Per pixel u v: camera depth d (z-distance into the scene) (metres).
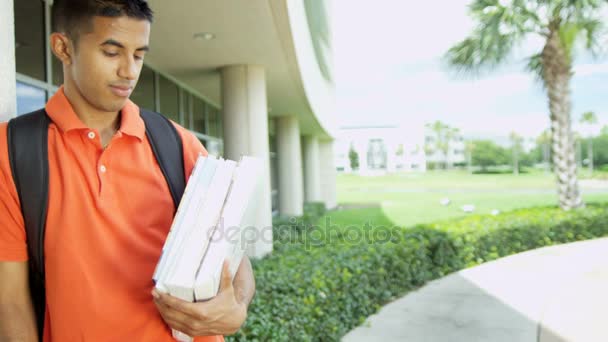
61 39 0.91
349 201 29.62
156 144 1.03
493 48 11.29
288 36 5.69
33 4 4.10
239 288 1.02
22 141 0.88
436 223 9.33
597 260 7.86
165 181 1.01
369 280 5.46
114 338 0.89
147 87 6.63
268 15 4.96
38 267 0.88
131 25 0.87
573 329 4.61
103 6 0.84
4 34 1.19
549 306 5.39
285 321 3.54
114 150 0.95
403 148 101.50
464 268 7.89
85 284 0.87
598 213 10.88
